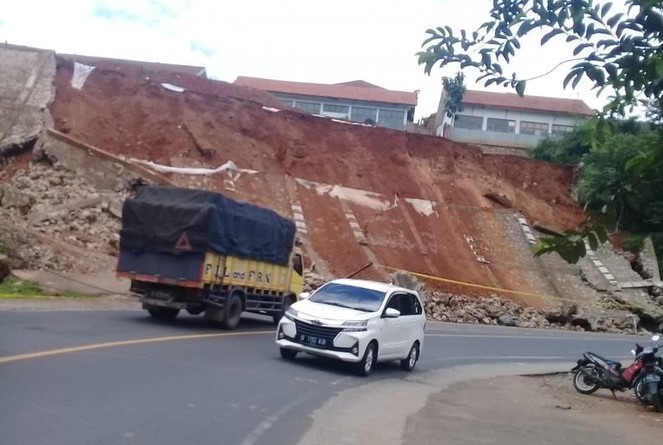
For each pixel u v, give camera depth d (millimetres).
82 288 24625
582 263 46375
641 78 4328
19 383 9992
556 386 18859
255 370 14062
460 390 16078
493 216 48688
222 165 41562
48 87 40062
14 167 34062
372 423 10867
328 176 45656
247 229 21156
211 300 19906
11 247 25500
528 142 66250
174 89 45312
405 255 41375
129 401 9828
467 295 39375
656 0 4008
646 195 4500
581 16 4344
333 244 39688
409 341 17984
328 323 15656
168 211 19672
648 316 42719
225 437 8719
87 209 31625
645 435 12883
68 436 7805
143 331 17188
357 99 72000
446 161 52031
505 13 4773
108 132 40250
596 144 4961
